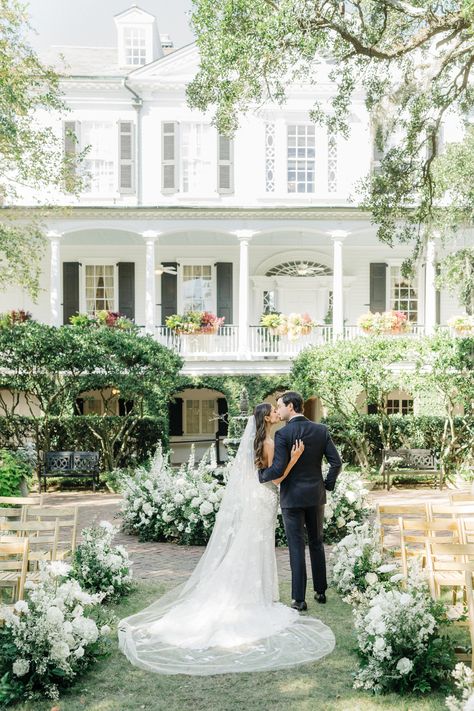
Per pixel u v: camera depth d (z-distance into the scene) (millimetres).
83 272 25578
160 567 9227
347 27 12961
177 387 23125
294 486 7137
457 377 17328
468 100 14617
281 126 24094
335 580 7773
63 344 17469
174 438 25484
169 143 24172
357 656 5742
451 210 18766
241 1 11227
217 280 25953
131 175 24141
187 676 5508
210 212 23344
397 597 5410
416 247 15898
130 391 18359
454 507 7348
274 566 7105
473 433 17719
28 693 5125
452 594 7148
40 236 21234
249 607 6668
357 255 26125
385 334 22391
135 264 25906
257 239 25734
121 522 12422
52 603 5465
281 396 7391
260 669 5574
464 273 19969
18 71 16609
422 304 25938
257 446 7129
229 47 11438
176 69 24188
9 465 9805
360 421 18328
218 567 6906
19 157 17625
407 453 17688
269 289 26219
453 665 5227
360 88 24016
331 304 26203
